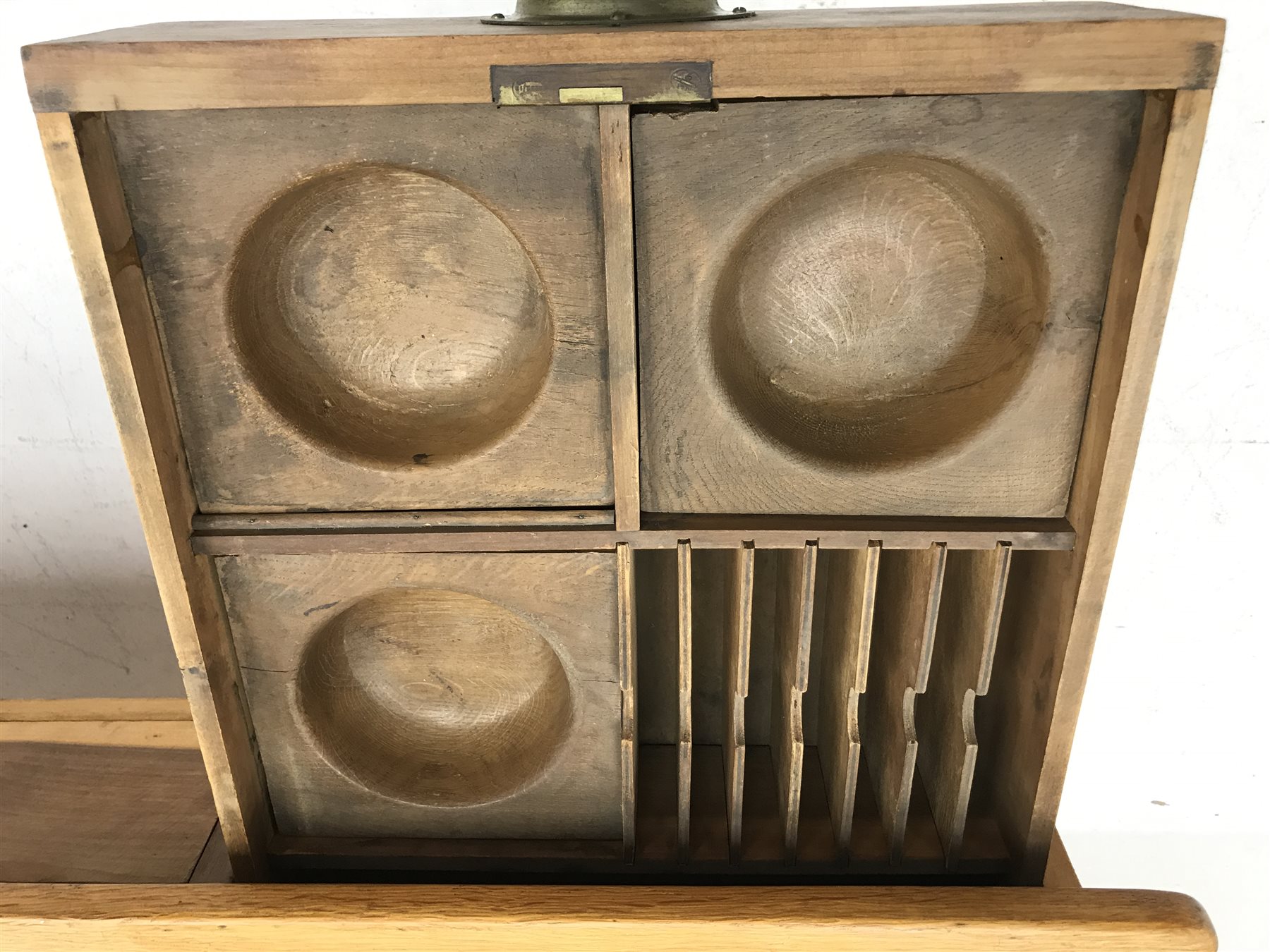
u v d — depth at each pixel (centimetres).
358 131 53
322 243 60
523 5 63
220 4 81
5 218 87
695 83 50
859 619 65
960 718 69
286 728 71
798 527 61
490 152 53
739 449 60
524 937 62
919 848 74
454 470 61
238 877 72
